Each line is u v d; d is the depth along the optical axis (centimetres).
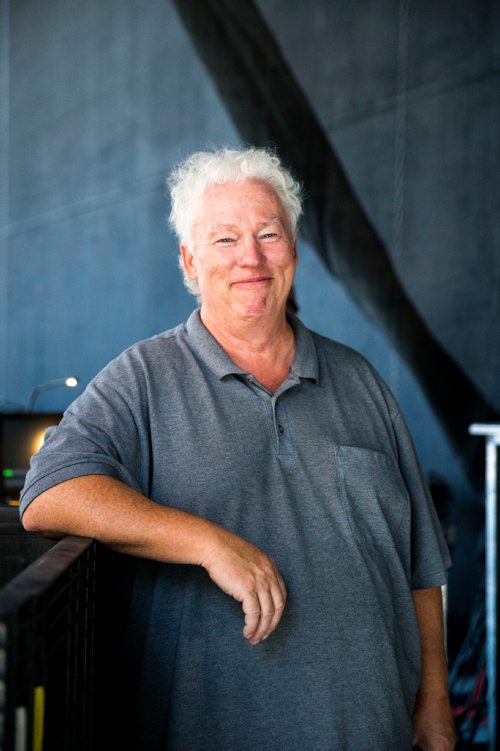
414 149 465
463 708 329
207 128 499
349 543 127
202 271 132
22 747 71
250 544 112
